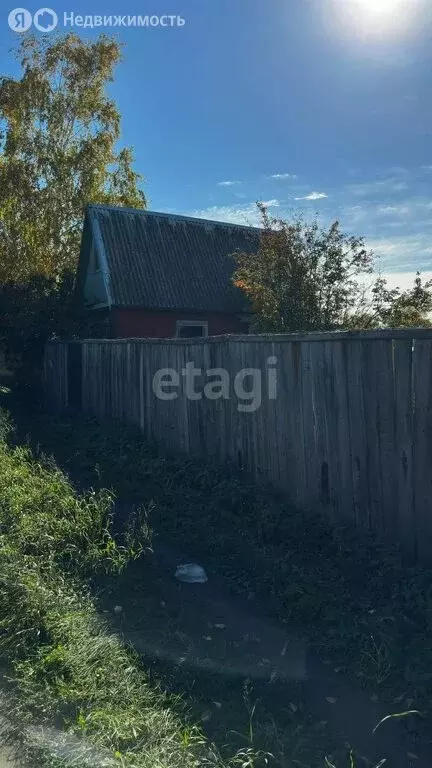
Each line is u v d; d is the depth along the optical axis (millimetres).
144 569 5188
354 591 4742
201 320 18672
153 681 3602
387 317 12500
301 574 4887
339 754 3070
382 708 3447
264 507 6102
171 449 8594
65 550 5160
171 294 18156
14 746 3109
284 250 12734
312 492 6059
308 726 3305
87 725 3092
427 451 4891
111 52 26625
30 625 4031
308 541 5520
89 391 11352
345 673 3760
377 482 5344
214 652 3992
